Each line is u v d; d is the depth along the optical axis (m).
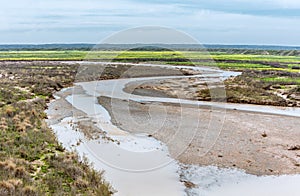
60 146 14.62
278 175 13.09
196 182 12.09
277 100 30.31
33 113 21.09
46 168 11.87
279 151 15.99
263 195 11.33
